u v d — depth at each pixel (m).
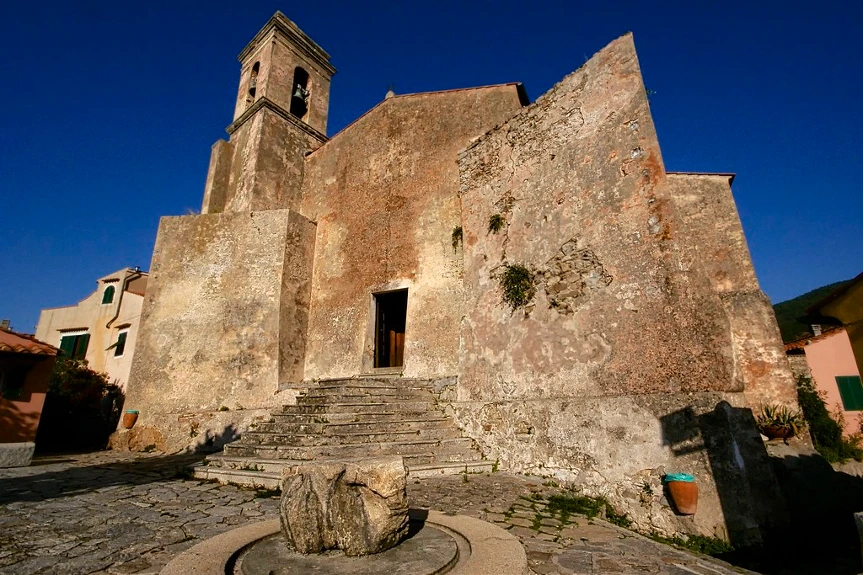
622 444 6.20
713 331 5.84
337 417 8.10
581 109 8.31
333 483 3.47
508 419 7.80
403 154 13.62
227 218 13.74
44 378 11.04
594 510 5.55
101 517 4.86
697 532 5.25
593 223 7.57
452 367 10.67
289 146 16.22
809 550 5.39
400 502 3.57
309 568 3.05
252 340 12.29
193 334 12.63
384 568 3.02
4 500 5.65
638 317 6.60
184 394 12.09
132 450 11.77
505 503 5.54
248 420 10.67
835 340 13.37
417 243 12.38
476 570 2.98
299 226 13.88
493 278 9.02
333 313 13.20
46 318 21.36
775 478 5.14
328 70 19.66
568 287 7.62
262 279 12.92
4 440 10.16
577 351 7.21
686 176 10.16
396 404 8.85
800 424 8.23
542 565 3.65
